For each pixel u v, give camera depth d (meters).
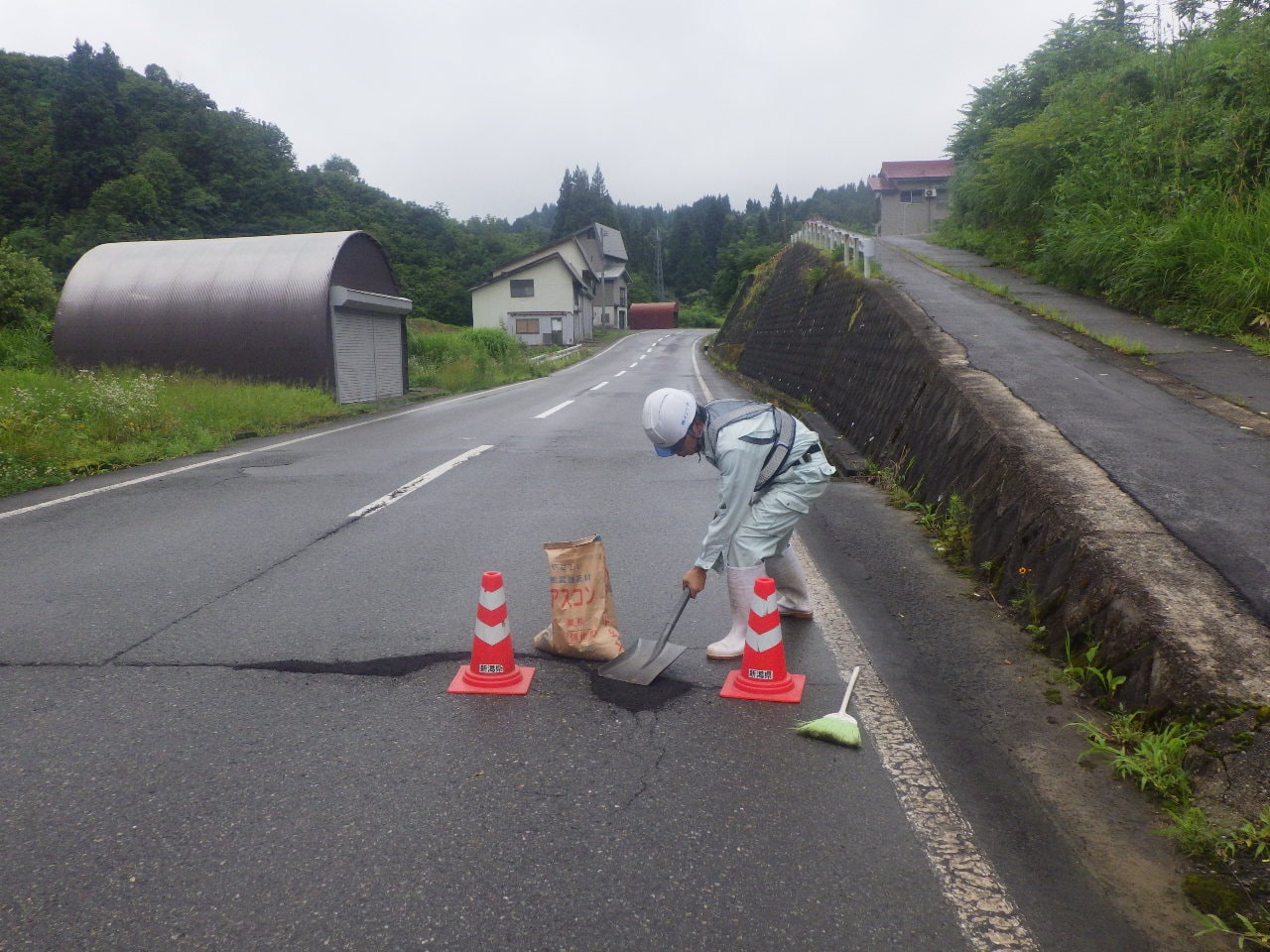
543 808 2.45
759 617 3.24
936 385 7.20
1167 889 2.13
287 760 2.71
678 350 43.94
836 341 13.47
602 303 71.00
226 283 16.22
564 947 1.89
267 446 10.33
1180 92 12.38
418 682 3.33
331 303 15.97
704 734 2.94
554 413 14.76
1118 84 14.29
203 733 2.89
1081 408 5.98
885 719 3.05
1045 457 4.84
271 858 2.21
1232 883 2.14
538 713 3.08
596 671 3.48
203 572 4.78
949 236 21.75
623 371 30.11
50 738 2.84
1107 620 3.32
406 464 8.73
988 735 2.93
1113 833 2.36
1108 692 3.10
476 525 5.98
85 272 16.88
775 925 1.97
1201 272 9.27
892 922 1.99
